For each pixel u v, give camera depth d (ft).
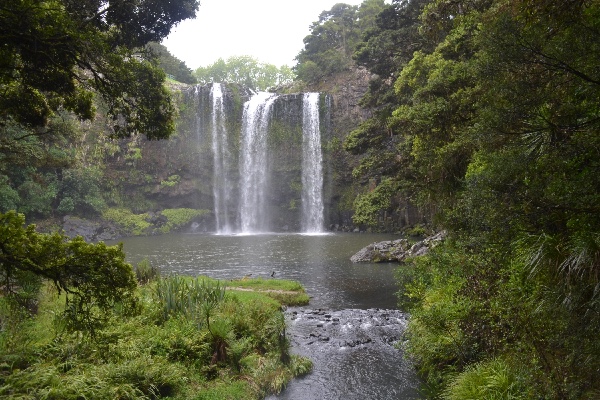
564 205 15.11
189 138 183.62
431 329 31.55
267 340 37.52
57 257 18.53
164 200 182.09
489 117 17.49
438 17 50.96
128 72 23.20
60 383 21.34
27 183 137.80
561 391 16.16
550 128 16.02
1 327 27.53
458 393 23.56
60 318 30.32
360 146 82.17
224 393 28.60
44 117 25.94
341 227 172.35
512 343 21.89
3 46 17.89
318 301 60.39
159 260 99.19
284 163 180.04
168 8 25.26
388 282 71.20
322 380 33.63
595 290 14.02
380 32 85.05
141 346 29.99
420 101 48.96
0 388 19.39
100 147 164.14
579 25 15.01
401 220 149.07
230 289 62.39
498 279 23.80
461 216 32.04
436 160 44.68
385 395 30.63
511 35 16.08
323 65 191.21
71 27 18.97
